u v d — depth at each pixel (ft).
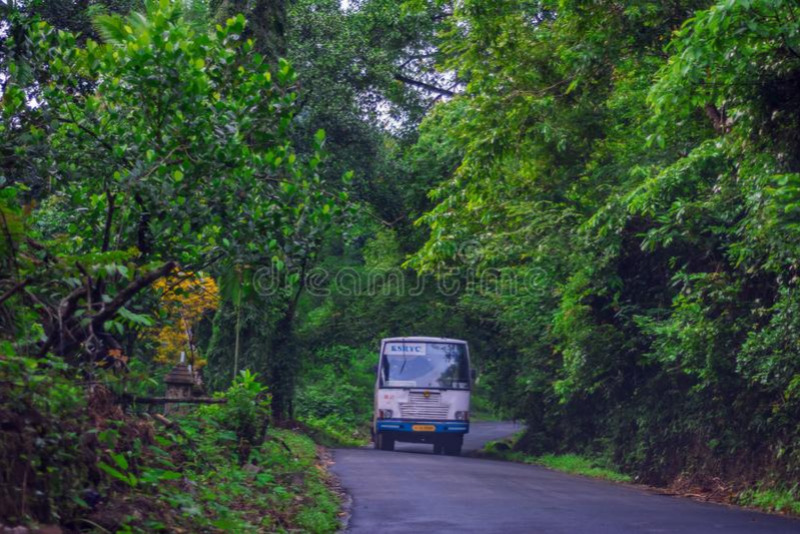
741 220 45.19
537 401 89.04
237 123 35.78
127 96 35.91
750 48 37.60
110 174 35.63
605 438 68.49
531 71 56.65
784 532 30.32
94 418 22.68
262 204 35.32
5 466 18.17
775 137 39.47
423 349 88.79
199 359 79.05
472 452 99.14
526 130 58.34
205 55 36.09
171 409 48.24
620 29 51.57
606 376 64.34
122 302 25.58
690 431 55.16
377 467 54.90
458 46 60.54
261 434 41.65
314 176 36.91
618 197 53.57
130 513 21.72
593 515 33.86
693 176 46.65
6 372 19.60
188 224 33.91
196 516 24.56
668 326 51.16
